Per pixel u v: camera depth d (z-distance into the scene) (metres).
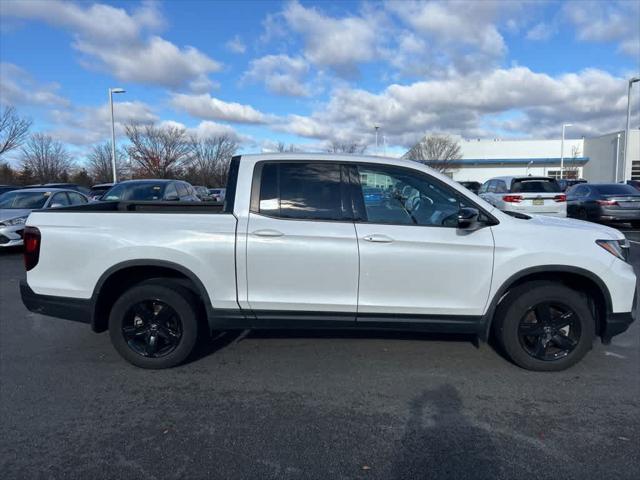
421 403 3.37
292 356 4.24
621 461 2.67
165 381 3.74
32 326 5.13
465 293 3.72
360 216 3.73
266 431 3.00
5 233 9.69
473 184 23.67
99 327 3.86
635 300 3.80
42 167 47.38
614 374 3.84
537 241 3.69
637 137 41.78
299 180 3.79
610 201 13.09
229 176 3.92
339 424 3.09
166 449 2.80
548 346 3.86
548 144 48.66
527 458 2.70
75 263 3.75
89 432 2.99
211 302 3.75
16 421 3.12
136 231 3.71
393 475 2.56
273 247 3.66
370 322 3.77
